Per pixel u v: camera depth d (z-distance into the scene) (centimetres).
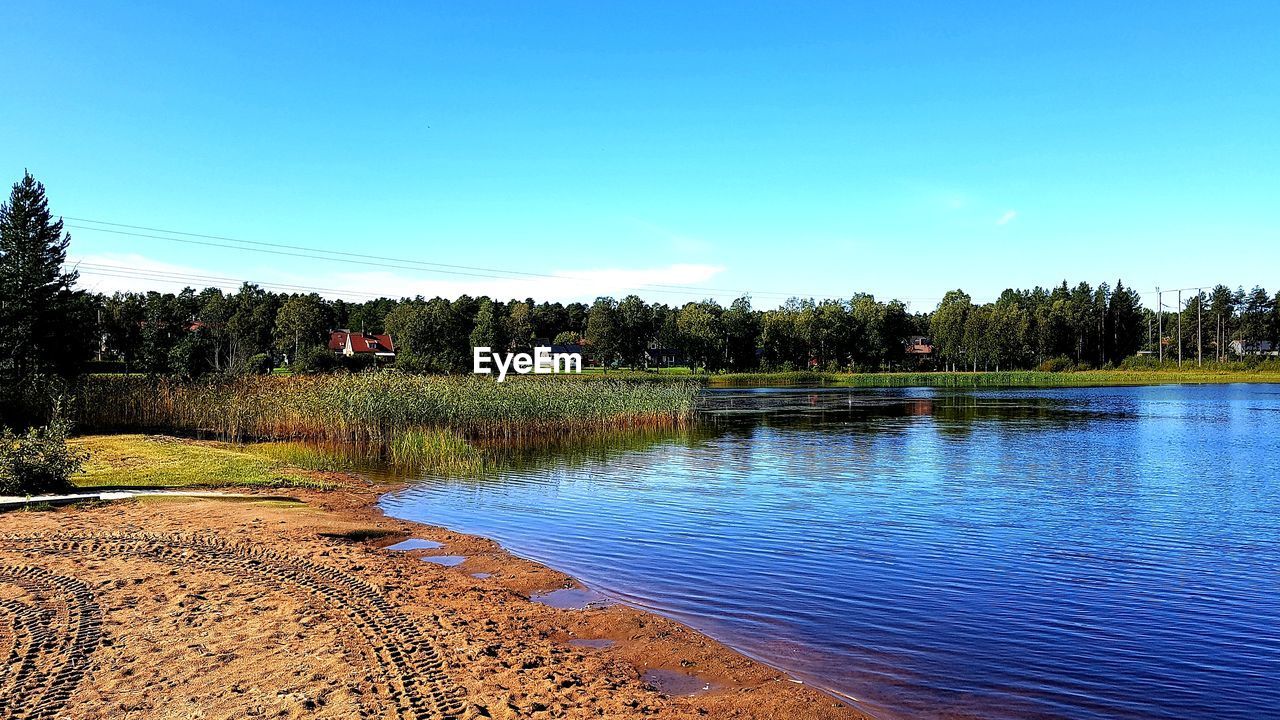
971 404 6081
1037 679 900
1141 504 1978
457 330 9244
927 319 16438
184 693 738
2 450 1809
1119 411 5294
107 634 896
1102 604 1177
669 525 1712
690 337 11419
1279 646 1012
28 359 4447
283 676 787
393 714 708
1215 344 14062
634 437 3675
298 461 2673
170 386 3731
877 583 1279
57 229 4709
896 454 3020
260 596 1062
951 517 1803
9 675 769
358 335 11688
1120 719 804
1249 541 1580
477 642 924
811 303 13275
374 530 1575
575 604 1142
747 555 1450
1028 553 1476
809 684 870
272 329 11694
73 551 1282
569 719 728
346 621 970
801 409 5569
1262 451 3100
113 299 9494
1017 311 13175
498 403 3466
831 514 1839
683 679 871
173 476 2084
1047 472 2541
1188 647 1006
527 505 1942
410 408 3216
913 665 938
